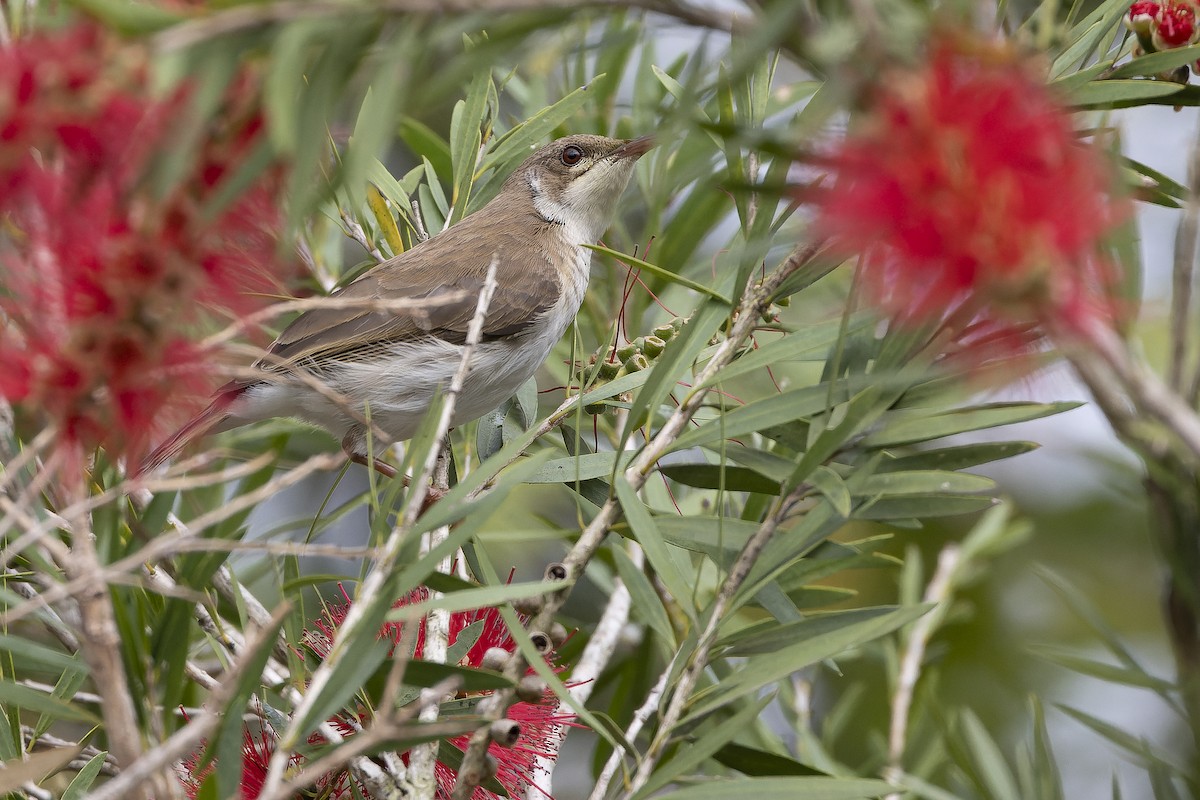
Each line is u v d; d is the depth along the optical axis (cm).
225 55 313
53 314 351
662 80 705
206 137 347
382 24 336
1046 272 282
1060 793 664
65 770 642
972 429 498
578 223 1042
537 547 1027
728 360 561
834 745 957
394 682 391
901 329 493
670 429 550
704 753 475
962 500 511
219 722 431
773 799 457
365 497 706
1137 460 739
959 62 299
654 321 950
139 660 450
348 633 431
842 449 519
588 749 1015
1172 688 591
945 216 287
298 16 312
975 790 723
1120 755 753
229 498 863
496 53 341
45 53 332
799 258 550
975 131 289
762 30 306
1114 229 307
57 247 349
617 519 521
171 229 349
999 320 317
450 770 574
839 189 312
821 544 568
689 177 845
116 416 366
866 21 301
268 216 375
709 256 966
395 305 416
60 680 564
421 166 883
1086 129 511
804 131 306
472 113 829
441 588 471
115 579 392
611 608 721
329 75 329
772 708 922
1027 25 566
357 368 914
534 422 913
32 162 347
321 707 414
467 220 1023
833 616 525
